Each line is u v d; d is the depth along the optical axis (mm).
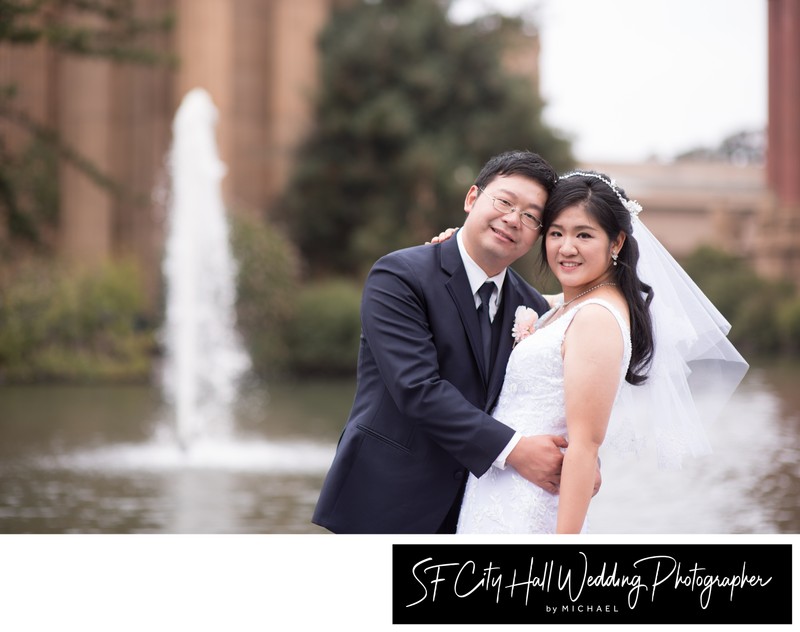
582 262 3141
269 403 17875
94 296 22500
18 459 10617
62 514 7570
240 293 22812
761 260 38438
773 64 43656
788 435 12391
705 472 9602
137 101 29562
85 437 12617
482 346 3320
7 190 15047
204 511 7719
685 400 3412
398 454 3307
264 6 28938
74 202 29609
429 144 27500
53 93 30375
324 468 10117
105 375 22391
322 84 28125
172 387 21016
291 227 27531
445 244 3406
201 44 27547
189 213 15375
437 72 28109
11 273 22484
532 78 30609
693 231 47156
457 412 3107
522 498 3205
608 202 3133
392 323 3248
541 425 3191
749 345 32938
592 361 2998
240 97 28594
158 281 23781
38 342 22359
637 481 9141
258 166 28578
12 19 11906
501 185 3248
